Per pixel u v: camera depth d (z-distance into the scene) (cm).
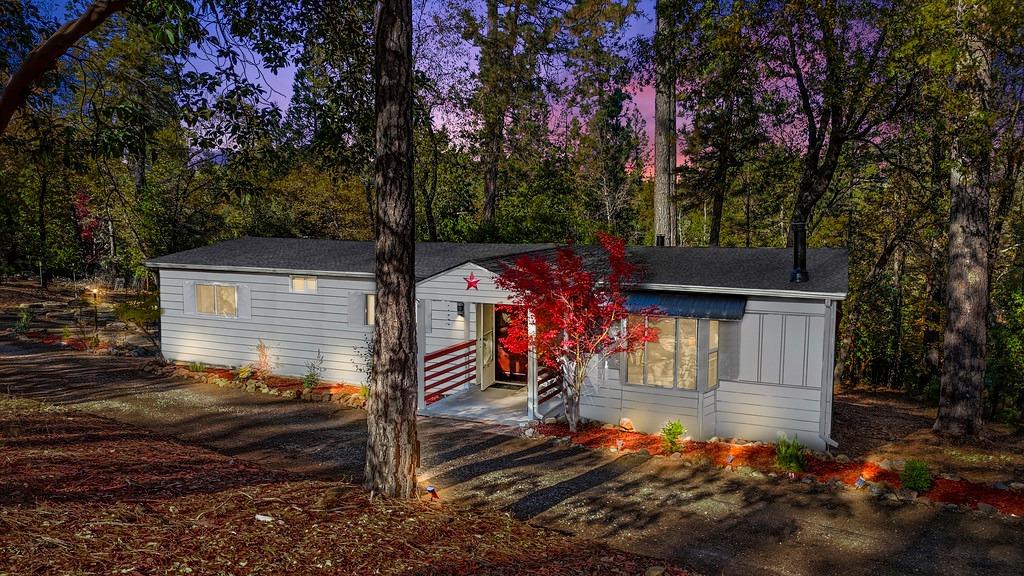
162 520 618
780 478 1009
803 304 1138
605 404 1288
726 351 1198
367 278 1577
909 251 2539
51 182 3219
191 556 540
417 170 2964
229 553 557
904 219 2233
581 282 1176
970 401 1264
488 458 1091
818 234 2783
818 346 1134
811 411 1147
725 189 2241
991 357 1706
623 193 4441
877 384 2820
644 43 1947
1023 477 1036
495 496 916
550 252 1558
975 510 893
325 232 3488
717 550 764
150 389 1536
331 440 1184
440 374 1437
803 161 2048
